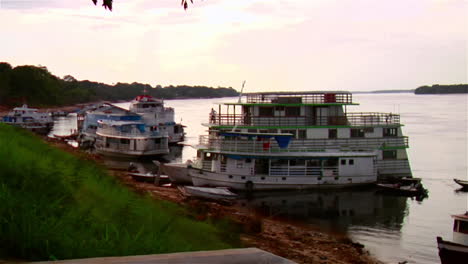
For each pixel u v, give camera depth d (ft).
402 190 156.76
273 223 113.29
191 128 429.79
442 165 218.59
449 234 111.24
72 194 40.24
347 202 144.87
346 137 171.01
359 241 103.96
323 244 95.30
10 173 37.11
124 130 239.91
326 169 159.94
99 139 250.16
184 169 158.40
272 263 16.05
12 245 24.56
